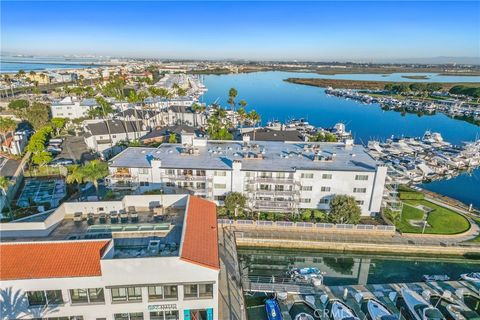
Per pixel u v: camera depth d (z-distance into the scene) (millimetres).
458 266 58562
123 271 32344
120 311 34375
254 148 76438
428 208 74375
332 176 65000
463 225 67000
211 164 67125
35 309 32594
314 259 61000
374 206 66125
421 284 51688
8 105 166750
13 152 99250
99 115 142750
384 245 59750
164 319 36000
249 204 66000
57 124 127562
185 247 34969
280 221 63344
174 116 149500
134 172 66375
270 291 48312
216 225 42812
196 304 35312
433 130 161250
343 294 48781
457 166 106688
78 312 33500
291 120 166750
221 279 48719
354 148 77875
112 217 42219
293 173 64875
